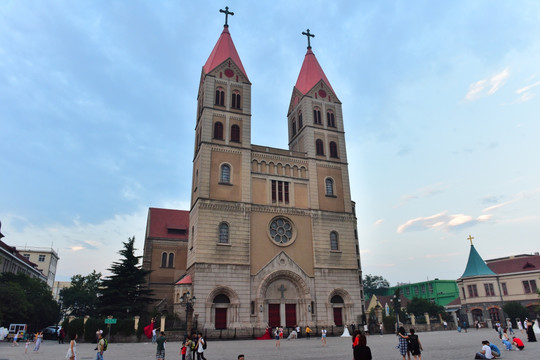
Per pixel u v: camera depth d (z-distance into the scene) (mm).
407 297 148000
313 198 61594
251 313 51938
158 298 74750
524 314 73688
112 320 43125
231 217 55312
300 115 69688
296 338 50125
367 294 173000
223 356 29578
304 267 57062
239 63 65812
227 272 52375
